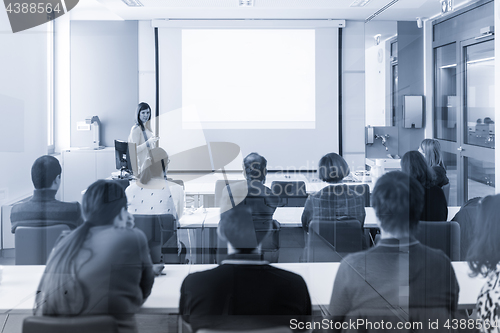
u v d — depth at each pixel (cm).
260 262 280
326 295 273
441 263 278
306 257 288
